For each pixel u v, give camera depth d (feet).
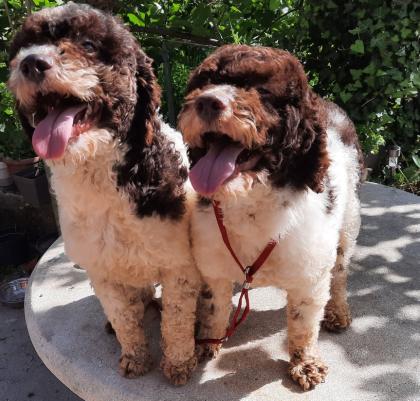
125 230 1.90
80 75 1.73
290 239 1.87
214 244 1.95
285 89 1.76
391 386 2.10
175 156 2.06
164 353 2.18
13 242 4.46
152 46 4.00
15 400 3.01
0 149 4.61
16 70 1.75
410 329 2.46
